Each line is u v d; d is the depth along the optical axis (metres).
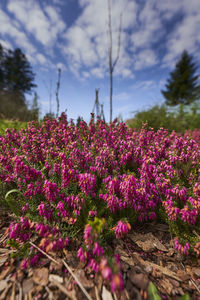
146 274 1.72
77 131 3.69
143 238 2.22
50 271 1.64
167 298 1.52
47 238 1.67
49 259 1.77
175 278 1.71
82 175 2.07
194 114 7.70
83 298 1.42
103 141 3.60
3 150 3.16
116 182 2.11
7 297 1.40
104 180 2.32
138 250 2.04
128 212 2.25
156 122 6.70
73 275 1.58
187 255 1.97
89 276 1.59
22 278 1.56
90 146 3.29
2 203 2.43
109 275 1.15
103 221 1.44
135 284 1.59
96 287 1.50
